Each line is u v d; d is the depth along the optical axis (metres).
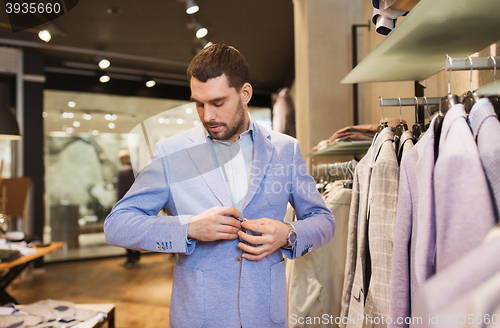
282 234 0.90
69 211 5.71
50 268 5.14
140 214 0.93
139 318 3.01
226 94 0.88
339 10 2.30
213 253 0.93
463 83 1.19
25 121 4.70
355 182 1.27
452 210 0.60
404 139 1.00
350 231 1.26
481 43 0.98
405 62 1.15
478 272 0.25
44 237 4.95
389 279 0.99
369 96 2.17
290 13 2.96
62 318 1.60
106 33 3.43
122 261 5.62
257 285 0.92
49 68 4.62
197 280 0.92
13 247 2.32
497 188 0.59
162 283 4.17
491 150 0.60
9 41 4.04
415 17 0.81
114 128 5.62
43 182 4.91
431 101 1.08
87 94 4.48
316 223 0.99
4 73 4.50
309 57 2.26
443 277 0.25
